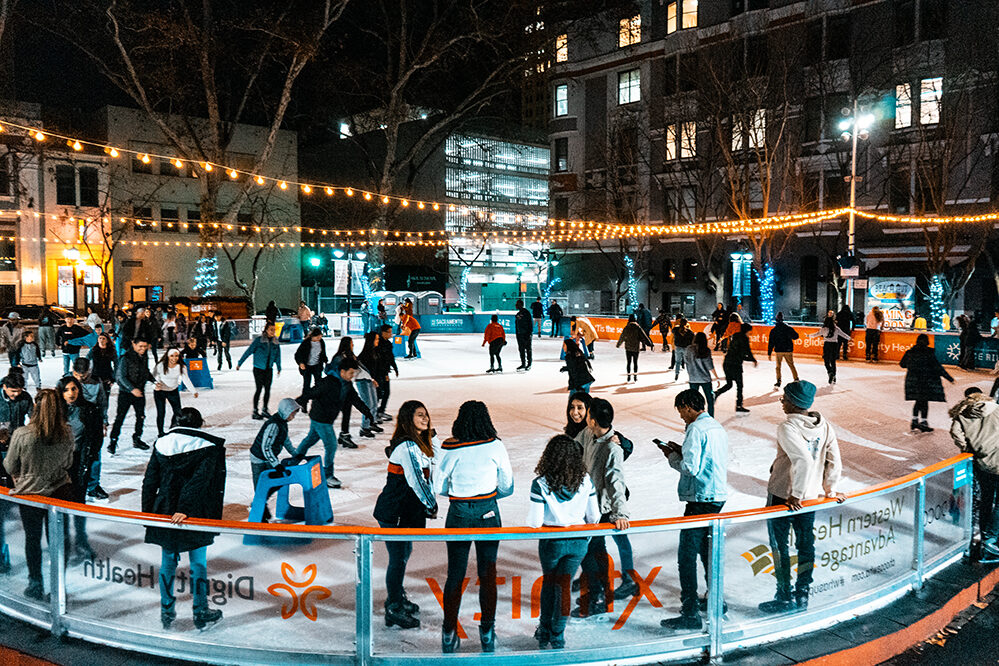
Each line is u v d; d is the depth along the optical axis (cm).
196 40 2953
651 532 433
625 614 433
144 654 445
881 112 3350
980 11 2998
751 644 465
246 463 930
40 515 476
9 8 2484
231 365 2089
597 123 4594
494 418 1259
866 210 3419
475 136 5475
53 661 438
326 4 2894
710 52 3691
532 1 3105
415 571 416
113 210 4134
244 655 427
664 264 4303
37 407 535
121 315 2897
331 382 809
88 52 2972
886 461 949
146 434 1141
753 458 964
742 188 3650
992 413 630
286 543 418
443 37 3216
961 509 629
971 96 3036
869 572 527
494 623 418
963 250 3073
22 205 3931
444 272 5338
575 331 1975
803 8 3481
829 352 1711
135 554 443
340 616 415
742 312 3422
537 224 5794
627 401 1458
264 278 4831
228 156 4675
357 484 832
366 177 5434
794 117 3603
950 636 520
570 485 446
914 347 1152
